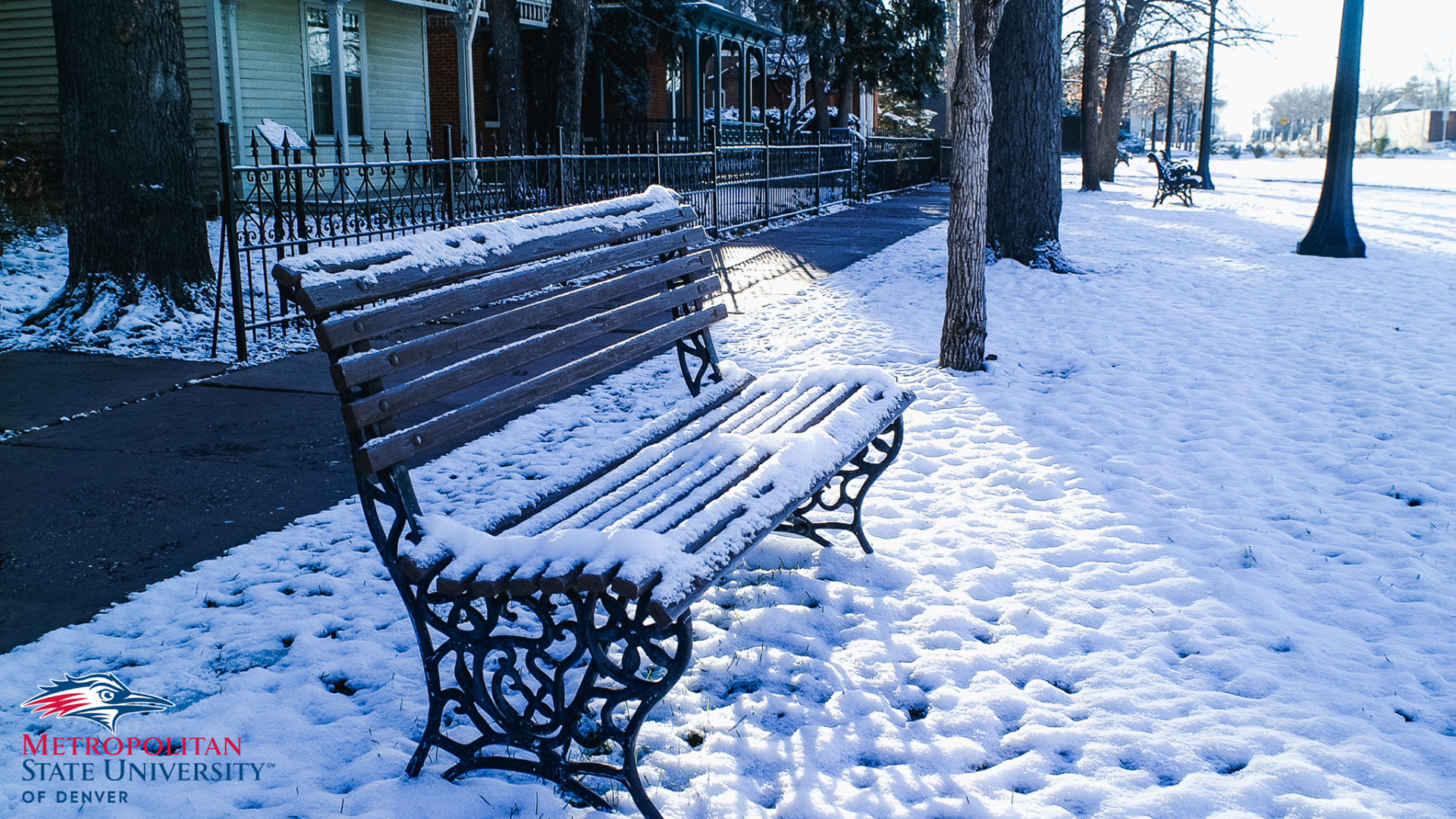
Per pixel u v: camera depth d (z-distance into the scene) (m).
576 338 3.58
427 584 2.61
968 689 3.12
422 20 22.59
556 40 19.45
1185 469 5.18
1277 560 4.04
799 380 4.39
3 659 3.18
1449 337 8.25
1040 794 2.60
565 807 2.55
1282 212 21.50
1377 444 5.56
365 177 8.96
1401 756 2.72
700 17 29.72
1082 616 3.59
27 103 17.23
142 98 8.23
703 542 2.63
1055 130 12.06
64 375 7.04
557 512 2.97
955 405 6.34
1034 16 11.72
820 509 4.66
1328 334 8.45
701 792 2.59
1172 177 23.70
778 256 13.98
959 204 6.97
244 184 17.20
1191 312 9.46
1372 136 114.50
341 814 2.50
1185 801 2.54
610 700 2.49
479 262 3.18
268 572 3.88
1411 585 3.84
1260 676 3.14
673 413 3.95
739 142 32.94
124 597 3.66
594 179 13.45
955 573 3.95
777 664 3.25
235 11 16.95
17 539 4.16
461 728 2.88
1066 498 4.77
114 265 8.34
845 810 2.53
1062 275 11.75
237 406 6.27
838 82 33.38
